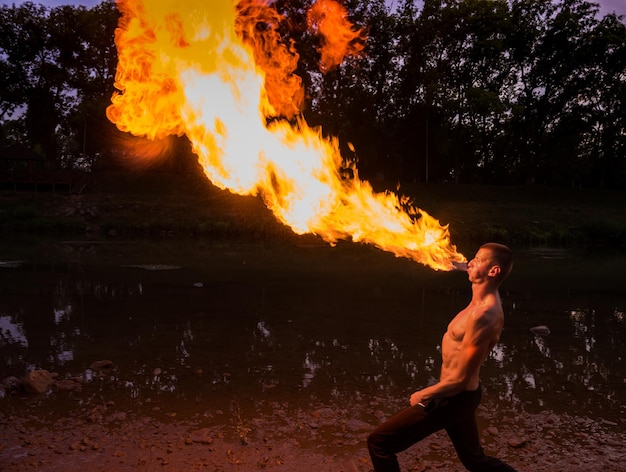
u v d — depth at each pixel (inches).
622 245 1302.9
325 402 221.9
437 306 455.5
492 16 1744.6
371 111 1694.1
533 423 202.4
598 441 185.6
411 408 128.3
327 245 1089.4
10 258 753.6
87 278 581.3
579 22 1879.9
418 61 1692.9
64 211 1379.2
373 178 1712.6
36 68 1865.2
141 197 1494.8
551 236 1385.3
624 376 265.9
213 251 924.6
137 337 331.6
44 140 1942.7
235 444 178.2
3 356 284.7
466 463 130.4
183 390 234.5
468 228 1392.7
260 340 329.4
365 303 465.4
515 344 331.3
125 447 174.7
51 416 201.0
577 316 422.6
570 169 2054.6
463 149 2042.3
